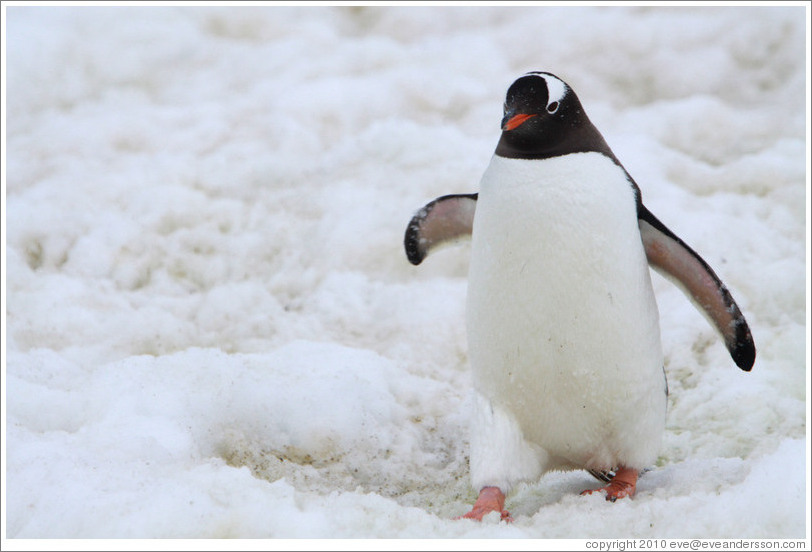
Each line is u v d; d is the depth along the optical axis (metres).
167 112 21.06
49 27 23.81
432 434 11.57
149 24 24.27
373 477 10.54
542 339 8.94
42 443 9.41
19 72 22.30
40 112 21.42
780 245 15.80
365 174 18.00
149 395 10.58
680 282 9.60
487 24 24.61
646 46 22.83
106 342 13.89
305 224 17.05
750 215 16.66
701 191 17.78
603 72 22.38
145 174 18.45
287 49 23.48
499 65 22.55
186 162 18.86
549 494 9.79
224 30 24.66
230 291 15.36
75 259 16.11
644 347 9.14
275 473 10.23
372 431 11.11
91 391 10.75
